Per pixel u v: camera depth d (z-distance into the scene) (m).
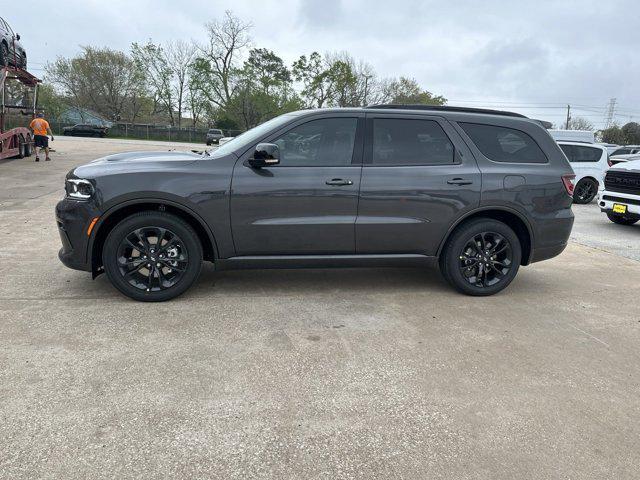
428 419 2.79
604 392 3.15
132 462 2.35
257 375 3.19
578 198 13.51
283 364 3.35
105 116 62.50
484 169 4.70
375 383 3.15
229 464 2.37
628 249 7.62
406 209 4.56
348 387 3.09
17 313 4.05
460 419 2.79
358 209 4.49
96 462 2.34
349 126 4.55
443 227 4.67
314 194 4.39
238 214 4.33
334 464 2.39
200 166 4.30
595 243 8.05
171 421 2.67
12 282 4.82
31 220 7.84
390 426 2.71
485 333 3.99
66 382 3.02
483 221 4.76
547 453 2.53
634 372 3.42
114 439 2.51
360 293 4.86
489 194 4.69
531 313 4.50
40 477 2.22
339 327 4.00
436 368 3.37
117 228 4.21
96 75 60.88
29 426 2.58
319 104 63.34
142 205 4.32
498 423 2.77
